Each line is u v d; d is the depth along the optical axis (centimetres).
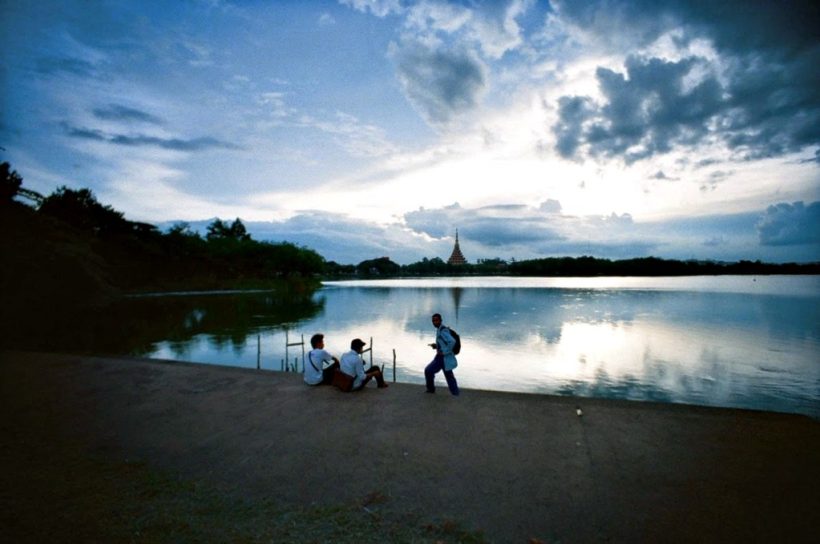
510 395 767
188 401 757
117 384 867
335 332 3431
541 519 395
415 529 381
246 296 7394
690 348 2714
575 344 2877
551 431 600
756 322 3903
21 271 4431
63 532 376
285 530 380
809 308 5041
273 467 505
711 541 360
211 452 548
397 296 8169
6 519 396
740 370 2138
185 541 364
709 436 575
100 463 518
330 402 741
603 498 429
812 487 442
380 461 517
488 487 454
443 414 674
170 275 8206
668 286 11244
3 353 1177
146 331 3281
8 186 5072
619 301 6494
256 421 655
